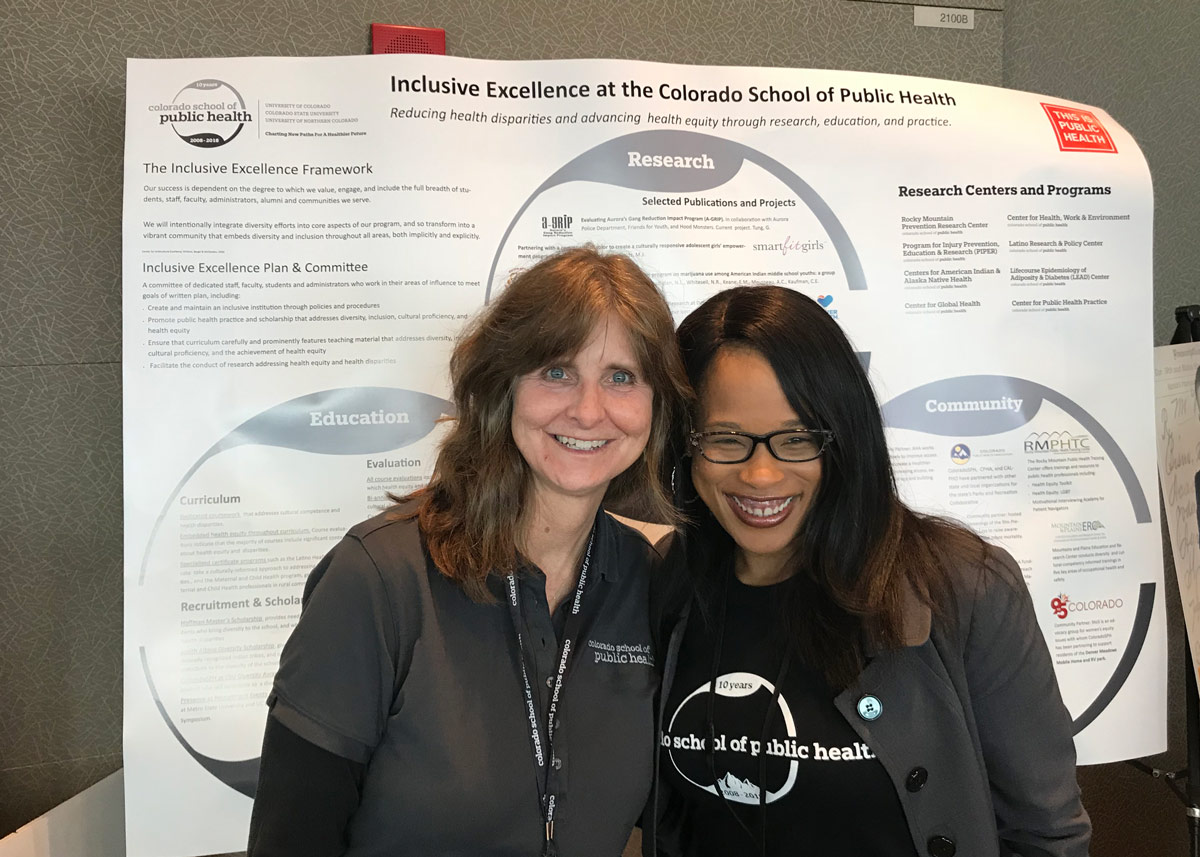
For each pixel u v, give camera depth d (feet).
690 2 6.77
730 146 6.10
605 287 3.57
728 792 3.77
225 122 5.60
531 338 3.50
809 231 6.16
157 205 5.52
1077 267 6.46
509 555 3.68
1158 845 7.91
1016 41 7.63
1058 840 3.78
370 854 3.56
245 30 6.14
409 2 6.36
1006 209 6.37
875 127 6.24
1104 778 7.82
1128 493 6.48
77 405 6.05
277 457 5.66
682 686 4.00
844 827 3.68
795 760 3.66
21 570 5.99
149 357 5.51
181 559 5.54
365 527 3.84
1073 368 6.44
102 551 6.12
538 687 3.73
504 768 3.56
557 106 5.92
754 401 3.67
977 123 6.39
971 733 3.78
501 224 5.86
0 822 5.98
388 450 5.78
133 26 6.01
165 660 5.50
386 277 5.74
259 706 5.62
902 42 7.05
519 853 3.56
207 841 5.52
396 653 3.59
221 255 5.59
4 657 5.98
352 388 5.74
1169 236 7.87
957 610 3.80
